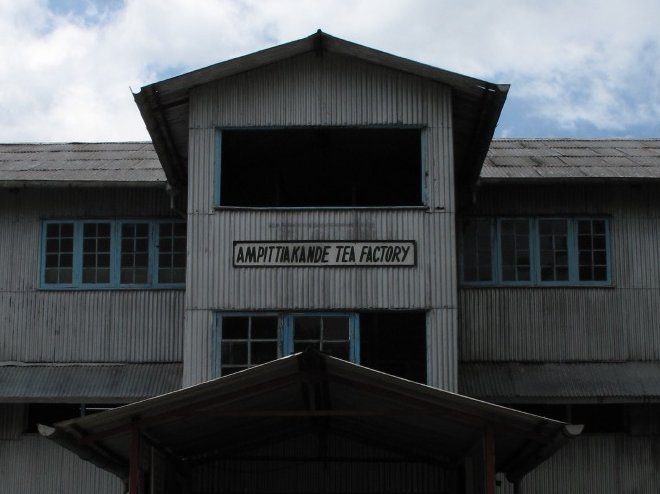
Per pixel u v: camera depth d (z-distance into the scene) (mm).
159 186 17359
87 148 20484
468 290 17547
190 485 16625
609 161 18359
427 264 15086
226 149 17234
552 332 17391
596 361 17281
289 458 16734
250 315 15094
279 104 15492
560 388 16594
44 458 17344
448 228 15172
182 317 17578
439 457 16531
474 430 12570
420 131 15500
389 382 11211
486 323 17422
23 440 17422
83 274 17828
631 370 17078
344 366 11117
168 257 17844
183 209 17016
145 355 17500
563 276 17594
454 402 11328
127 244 17906
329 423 16125
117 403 16938
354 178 19031
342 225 15234
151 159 19344
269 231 15242
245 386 11414
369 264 15109
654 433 17203
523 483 16969
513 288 17547
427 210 15227
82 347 17578
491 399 16406
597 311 17453
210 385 11148
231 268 15156
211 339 14992
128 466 14016
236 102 15508
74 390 16844
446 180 15297
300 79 15570
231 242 15227
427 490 16516
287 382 11547
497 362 17281
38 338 17641
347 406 14086
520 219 17766
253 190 19141
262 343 15023
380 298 15016
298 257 15156
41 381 17094
